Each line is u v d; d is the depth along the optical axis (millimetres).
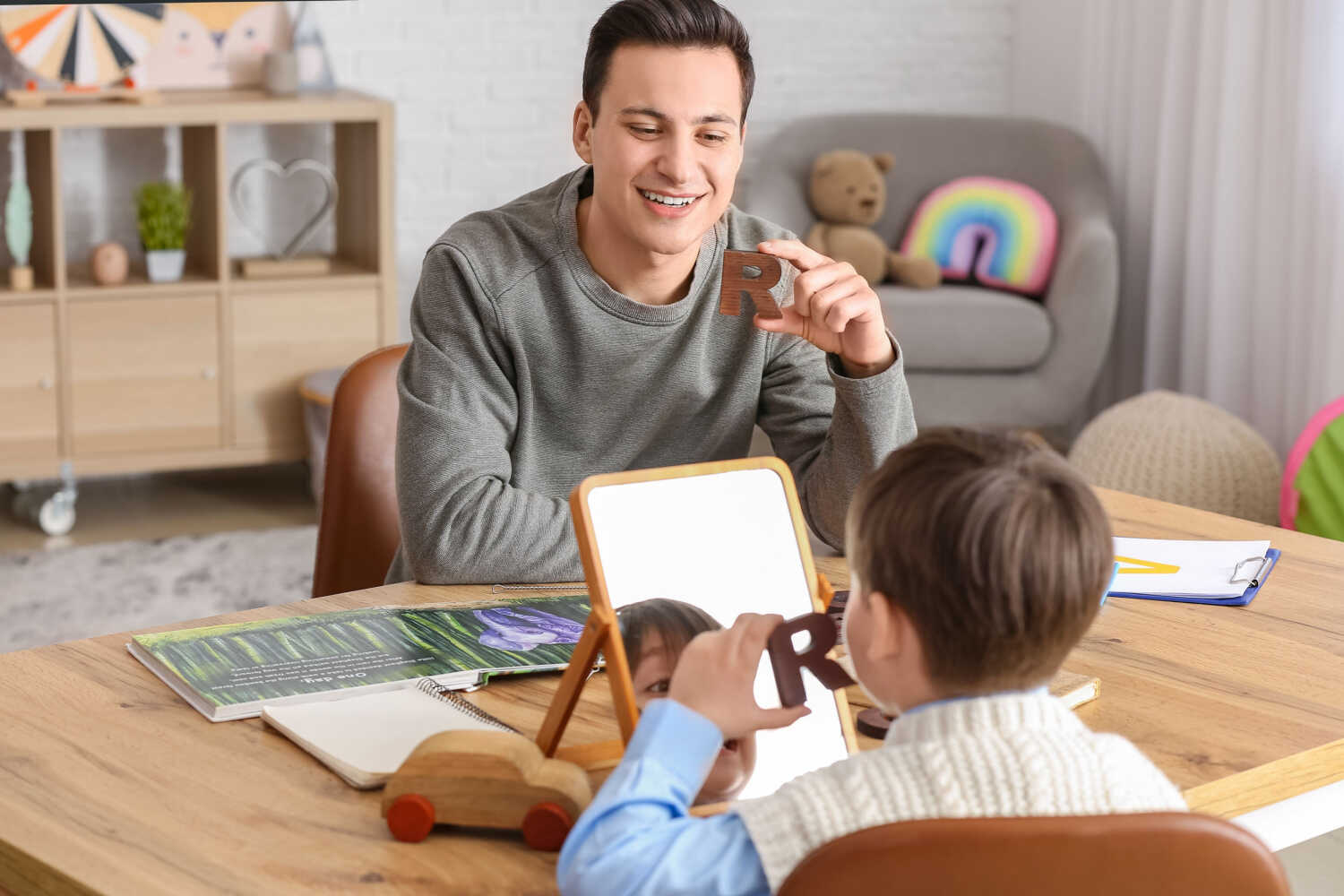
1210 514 1872
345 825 1064
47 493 4320
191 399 4098
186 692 1276
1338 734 1250
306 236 4344
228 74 4301
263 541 3992
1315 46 4078
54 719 1226
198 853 1018
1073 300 4457
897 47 5379
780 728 1146
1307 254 4191
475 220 1776
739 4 5148
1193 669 1385
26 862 1013
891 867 800
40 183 3943
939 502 859
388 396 1960
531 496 1638
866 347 1539
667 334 1733
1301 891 1739
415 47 4633
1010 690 887
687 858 876
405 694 1259
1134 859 801
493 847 1040
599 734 1220
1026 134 4871
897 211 4883
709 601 1158
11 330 3881
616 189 1598
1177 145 4633
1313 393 4188
